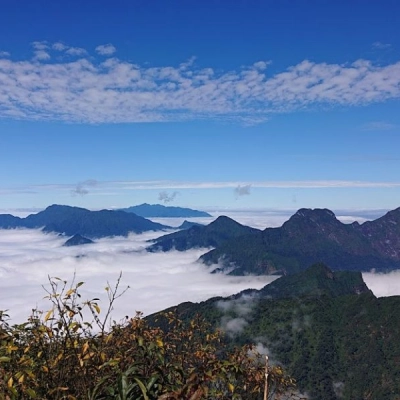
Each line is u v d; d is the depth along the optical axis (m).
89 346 3.31
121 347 3.71
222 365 3.30
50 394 3.08
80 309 3.39
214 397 3.26
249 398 3.80
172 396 2.67
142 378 2.83
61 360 3.31
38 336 3.37
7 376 2.93
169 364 3.24
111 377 3.17
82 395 3.23
